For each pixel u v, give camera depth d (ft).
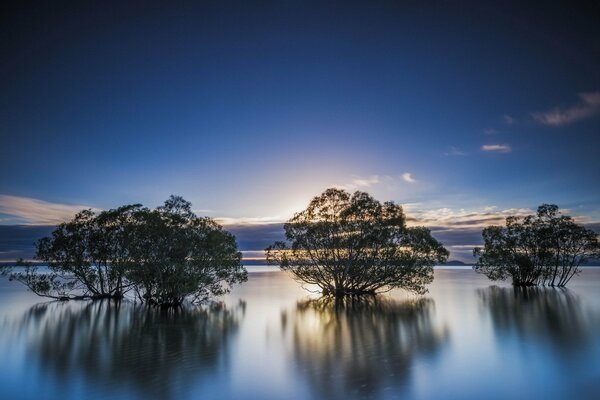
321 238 156.15
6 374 52.06
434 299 147.95
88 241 145.38
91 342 72.33
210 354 62.54
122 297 151.23
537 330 81.66
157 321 97.19
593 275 388.37
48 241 144.46
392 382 47.60
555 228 212.64
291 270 163.22
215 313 111.34
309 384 47.19
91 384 47.91
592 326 86.12
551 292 176.76
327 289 163.02
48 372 52.90
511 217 220.43
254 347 67.46
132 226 133.90
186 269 124.57
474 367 53.83
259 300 148.36
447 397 42.60
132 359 59.52
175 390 45.52
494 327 85.76
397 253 155.53
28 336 78.28
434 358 58.90
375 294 163.53
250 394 43.96
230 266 132.36
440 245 158.71
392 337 75.36
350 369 53.21
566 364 55.11
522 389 44.91
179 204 128.57
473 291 184.75
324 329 84.89
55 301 143.33
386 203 154.61
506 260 218.79
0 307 125.49
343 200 153.89
